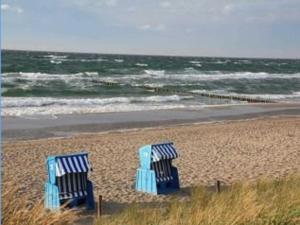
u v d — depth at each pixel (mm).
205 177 14492
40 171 15211
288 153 18750
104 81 58281
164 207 10695
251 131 24234
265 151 19109
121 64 101188
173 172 12930
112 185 13312
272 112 34438
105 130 24297
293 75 87750
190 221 6965
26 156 17500
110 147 19469
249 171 15469
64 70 75250
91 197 10914
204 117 30328
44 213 6457
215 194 9469
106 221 8016
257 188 9992
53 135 22500
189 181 13891
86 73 70500
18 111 29984
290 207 7688
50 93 42438
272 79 75188
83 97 40938
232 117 30891
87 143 20297
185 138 21891
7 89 42625
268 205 7609
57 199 10453
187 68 97438
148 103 38000
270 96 49188
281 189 9594
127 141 20922
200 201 9125
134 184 13461
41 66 80438
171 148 12820
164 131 24016
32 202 11336
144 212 8195
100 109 32469
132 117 29000
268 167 16141
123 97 41625
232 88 57375
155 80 64250
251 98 44688
